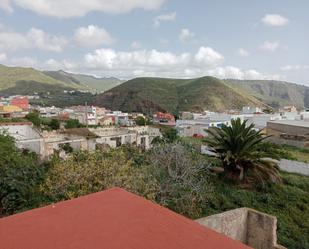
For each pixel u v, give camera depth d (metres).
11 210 10.55
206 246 3.34
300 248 11.57
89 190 9.97
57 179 10.67
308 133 30.88
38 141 22.33
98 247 3.11
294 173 20.44
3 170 11.95
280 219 13.70
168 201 12.14
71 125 42.56
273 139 30.77
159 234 3.48
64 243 3.16
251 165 16.70
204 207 13.53
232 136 16.89
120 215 3.89
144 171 12.63
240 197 15.31
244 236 9.77
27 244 3.12
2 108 63.53
